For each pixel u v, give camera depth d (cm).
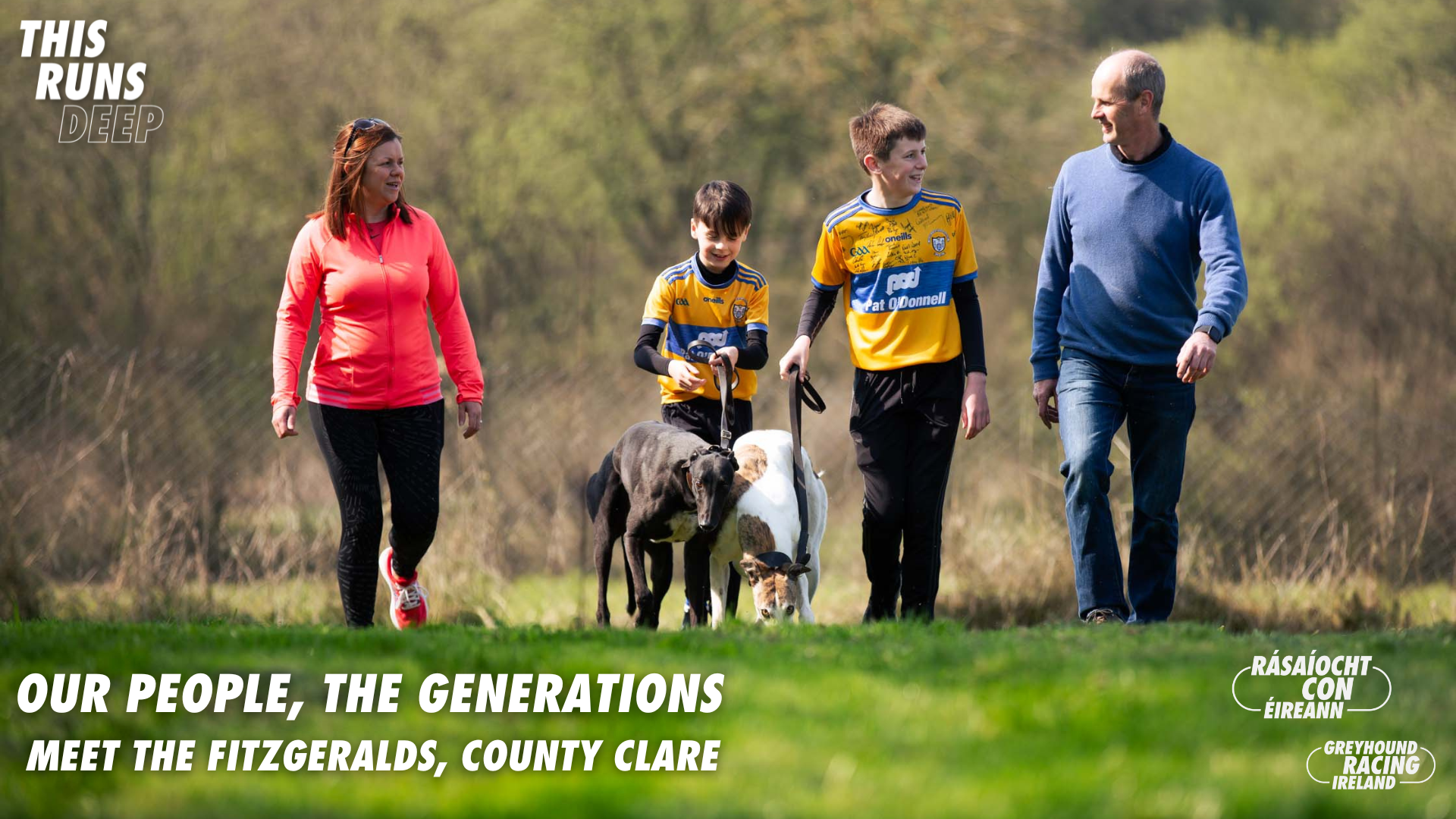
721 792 785
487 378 3825
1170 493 1711
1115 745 880
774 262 5619
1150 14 5728
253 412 3503
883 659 1220
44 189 4694
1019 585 3016
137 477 3103
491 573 3103
